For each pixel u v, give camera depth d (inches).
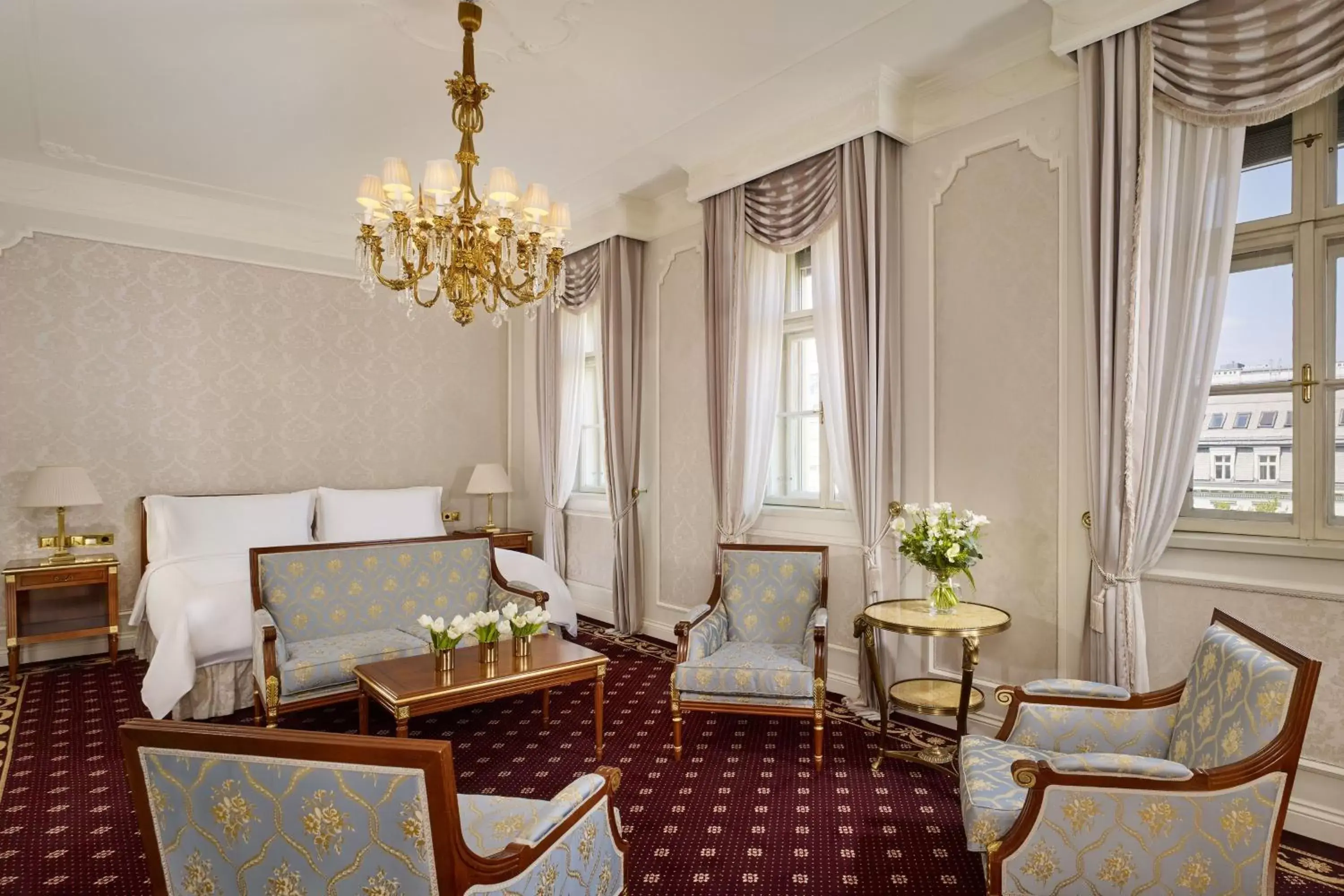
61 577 176.1
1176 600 110.9
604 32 124.6
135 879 91.0
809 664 126.0
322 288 230.4
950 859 95.6
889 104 141.1
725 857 95.9
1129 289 109.3
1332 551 98.7
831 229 156.6
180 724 53.0
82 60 133.3
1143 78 107.9
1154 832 69.2
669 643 202.7
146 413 202.2
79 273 193.5
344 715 150.8
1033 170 129.6
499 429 266.7
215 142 169.8
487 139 168.6
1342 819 96.6
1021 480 130.6
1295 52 96.5
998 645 133.5
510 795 113.5
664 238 206.8
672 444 203.3
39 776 119.6
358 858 50.8
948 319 141.6
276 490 221.6
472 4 112.1
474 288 125.3
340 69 136.2
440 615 162.6
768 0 115.9
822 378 159.6
